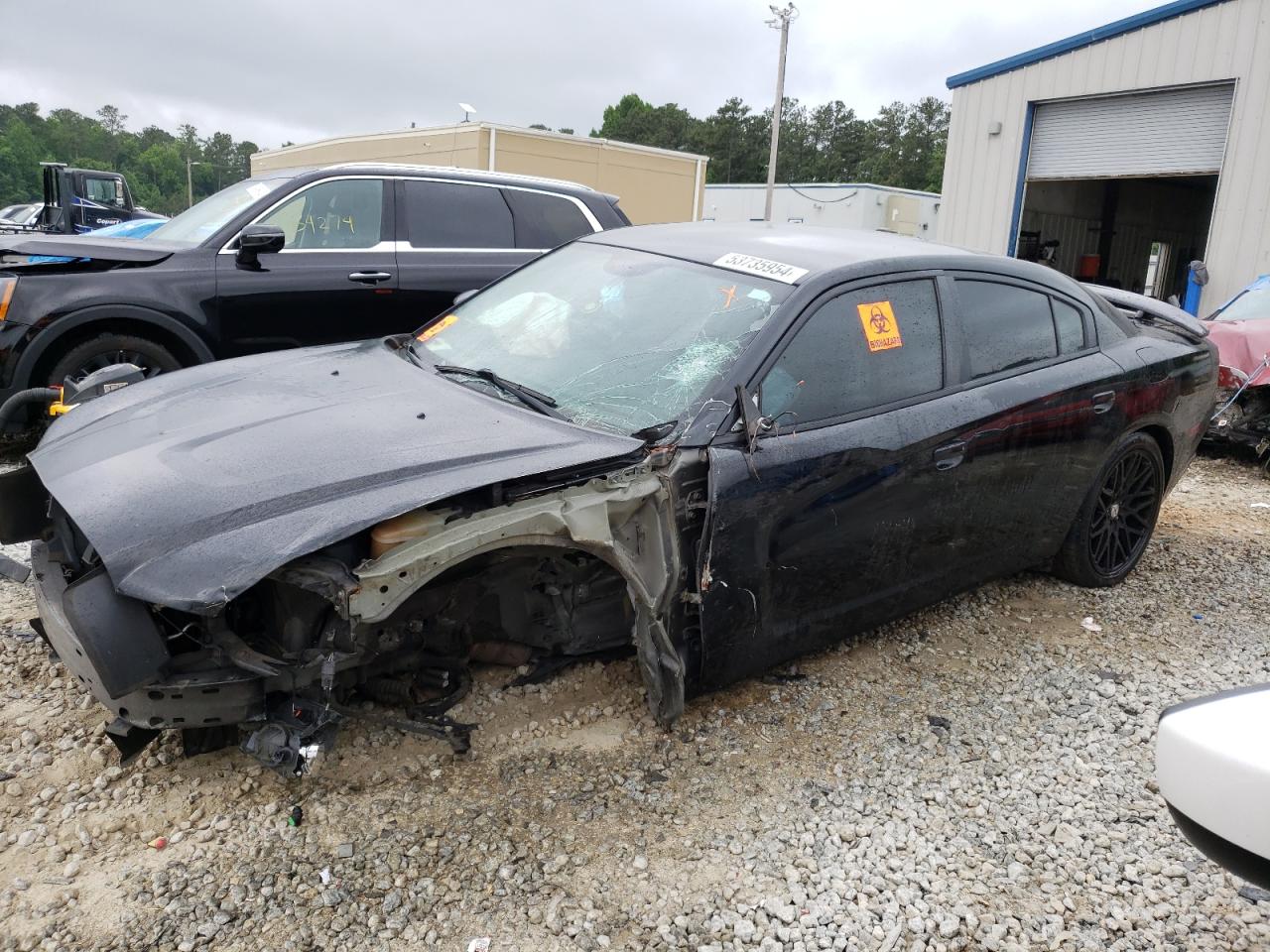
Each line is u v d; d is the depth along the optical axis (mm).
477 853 2609
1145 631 4379
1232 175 12891
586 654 3365
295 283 6215
